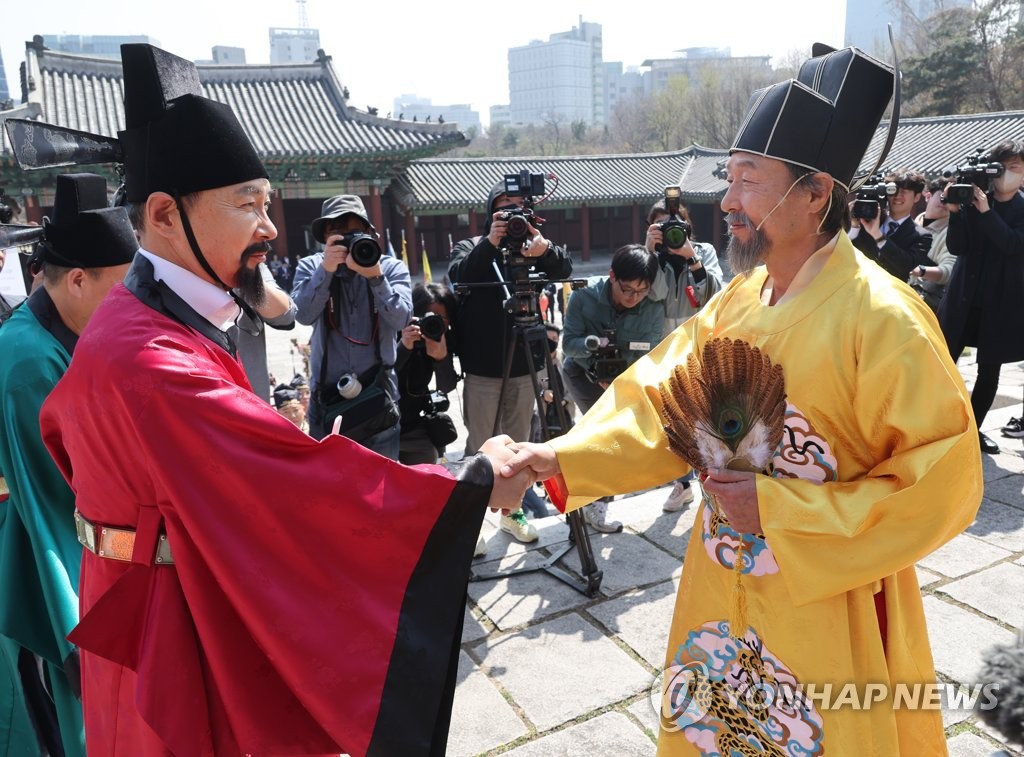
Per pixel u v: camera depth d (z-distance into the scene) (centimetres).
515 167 2914
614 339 382
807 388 146
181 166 142
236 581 131
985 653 134
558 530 384
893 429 138
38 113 2097
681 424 157
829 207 150
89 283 209
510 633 295
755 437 149
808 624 148
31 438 197
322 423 327
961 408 133
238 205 147
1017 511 377
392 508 137
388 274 350
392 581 138
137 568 142
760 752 162
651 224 421
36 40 2252
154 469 133
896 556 135
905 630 160
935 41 3275
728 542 161
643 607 310
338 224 327
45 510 198
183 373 132
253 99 2520
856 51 149
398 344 357
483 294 363
